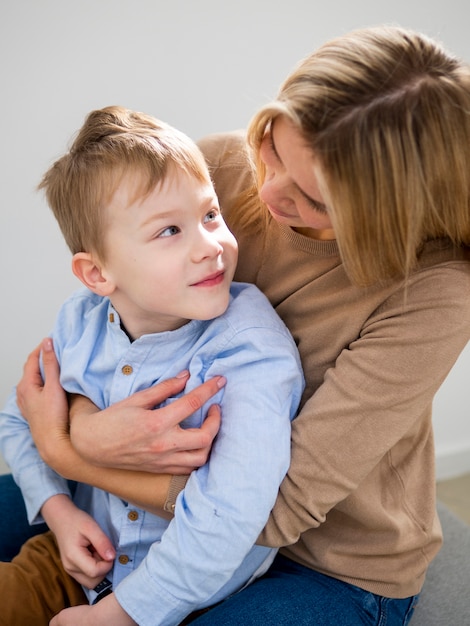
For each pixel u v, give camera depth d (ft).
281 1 4.78
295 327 3.15
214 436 2.88
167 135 2.91
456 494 6.14
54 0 4.42
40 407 3.29
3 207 4.86
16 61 4.51
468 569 4.06
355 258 2.53
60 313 3.59
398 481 3.14
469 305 2.66
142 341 3.08
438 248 2.73
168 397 3.08
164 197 2.78
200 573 2.72
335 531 3.19
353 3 4.94
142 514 3.20
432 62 2.48
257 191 3.18
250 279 3.34
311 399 2.89
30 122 4.69
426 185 2.42
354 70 2.41
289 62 4.98
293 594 3.03
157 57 4.72
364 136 2.35
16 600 3.26
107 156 2.83
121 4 4.53
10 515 3.84
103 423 2.90
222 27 4.74
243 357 2.93
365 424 2.75
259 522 2.71
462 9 5.15
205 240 2.83
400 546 3.09
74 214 2.97
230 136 3.54
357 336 2.93
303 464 2.79
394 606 3.21
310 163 2.45
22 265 5.05
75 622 2.93
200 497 2.75
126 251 2.87
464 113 2.39
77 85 4.67
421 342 2.66
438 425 6.20
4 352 5.27
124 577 3.24
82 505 3.63
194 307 2.88
